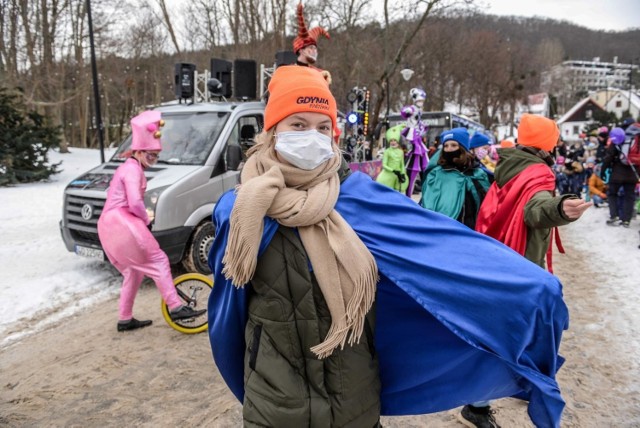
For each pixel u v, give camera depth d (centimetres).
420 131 1057
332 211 185
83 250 646
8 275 663
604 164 975
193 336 479
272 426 182
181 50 3192
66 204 659
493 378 200
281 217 177
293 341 183
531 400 192
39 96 2672
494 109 5369
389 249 189
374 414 194
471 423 316
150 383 389
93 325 509
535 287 179
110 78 3719
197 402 362
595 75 9975
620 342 448
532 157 339
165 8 3103
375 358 199
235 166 658
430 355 209
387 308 208
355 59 2694
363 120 1260
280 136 184
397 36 2670
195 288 497
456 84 4716
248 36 2855
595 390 369
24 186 1650
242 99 951
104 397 370
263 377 185
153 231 598
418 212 199
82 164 2369
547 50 8669
